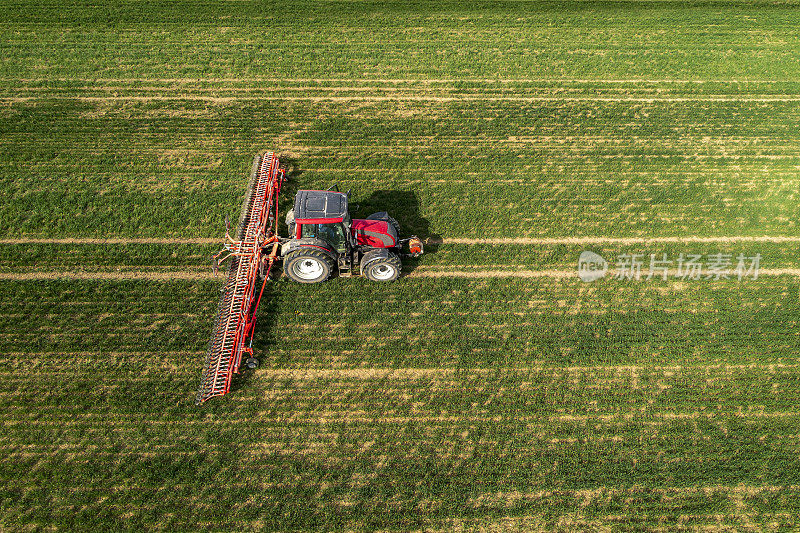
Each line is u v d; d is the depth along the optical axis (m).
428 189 17.67
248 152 18.59
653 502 10.91
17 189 16.86
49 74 21.36
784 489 11.03
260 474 11.16
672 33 25.23
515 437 11.81
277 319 13.86
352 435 11.82
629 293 14.71
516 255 15.71
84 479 10.91
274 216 16.59
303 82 21.69
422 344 13.43
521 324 13.97
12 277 14.56
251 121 19.78
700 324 13.98
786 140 19.73
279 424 11.93
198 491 10.90
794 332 13.79
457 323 13.95
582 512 10.75
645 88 22.06
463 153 19.02
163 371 12.72
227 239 14.84
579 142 19.53
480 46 24.11
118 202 16.62
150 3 25.78
